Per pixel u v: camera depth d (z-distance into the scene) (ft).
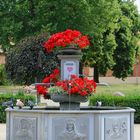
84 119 29.71
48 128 29.78
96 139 29.73
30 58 75.10
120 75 168.55
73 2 101.24
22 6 102.73
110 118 30.22
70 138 29.66
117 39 160.66
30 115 30.48
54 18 102.17
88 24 104.27
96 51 134.10
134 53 165.27
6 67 79.46
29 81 76.48
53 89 32.60
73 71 33.35
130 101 53.62
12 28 100.53
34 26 101.86
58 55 33.55
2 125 51.85
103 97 53.47
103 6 107.04
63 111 29.68
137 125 52.11
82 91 32.07
